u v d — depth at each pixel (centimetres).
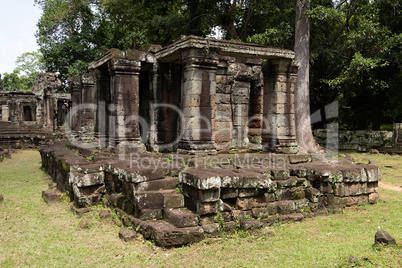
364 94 2138
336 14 1364
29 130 2392
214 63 768
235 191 572
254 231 559
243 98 1027
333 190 691
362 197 726
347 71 1586
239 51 790
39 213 700
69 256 480
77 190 695
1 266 452
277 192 653
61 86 2706
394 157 1512
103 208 691
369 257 441
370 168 721
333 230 576
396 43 1580
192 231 510
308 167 714
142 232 534
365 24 1547
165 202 559
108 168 690
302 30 1417
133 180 562
